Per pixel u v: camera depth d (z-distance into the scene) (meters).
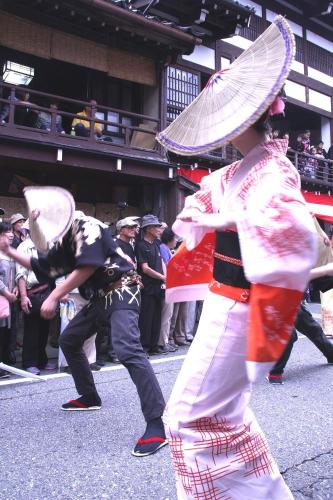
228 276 1.43
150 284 5.48
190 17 10.84
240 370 1.42
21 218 5.50
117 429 2.98
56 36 8.98
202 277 1.86
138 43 9.82
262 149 1.42
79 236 2.60
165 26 9.30
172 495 2.12
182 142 1.49
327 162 14.61
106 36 9.41
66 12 8.55
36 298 4.55
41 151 8.62
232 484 1.41
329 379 4.33
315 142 16.34
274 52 1.33
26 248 4.47
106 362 5.15
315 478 2.30
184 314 6.18
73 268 2.64
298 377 4.40
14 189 9.54
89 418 3.19
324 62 15.87
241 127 1.31
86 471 2.37
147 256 5.45
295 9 14.78
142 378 2.73
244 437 1.46
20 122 9.05
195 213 1.45
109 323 3.03
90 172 9.82
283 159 1.36
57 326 5.96
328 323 6.31
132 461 2.49
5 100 8.20
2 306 4.17
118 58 9.84
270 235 1.17
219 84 1.44
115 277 2.92
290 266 1.15
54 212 2.27
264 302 1.17
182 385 1.46
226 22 11.04
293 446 2.70
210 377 1.41
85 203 10.49
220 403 1.43
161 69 10.42
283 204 1.19
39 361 4.86
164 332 5.65
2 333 4.54
